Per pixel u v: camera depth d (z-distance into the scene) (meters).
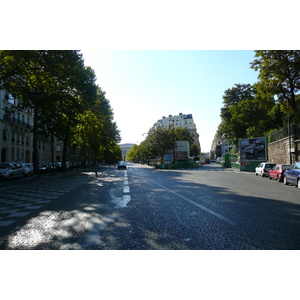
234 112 50.38
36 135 26.11
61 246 4.96
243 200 10.59
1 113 35.62
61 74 15.41
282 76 22.77
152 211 8.27
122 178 24.34
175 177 25.44
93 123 35.34
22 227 6.46
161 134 55.91
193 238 5.37
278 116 42.84
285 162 30.33
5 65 14.51
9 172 21.56
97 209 8.70
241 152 40.12
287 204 9.63
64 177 26.77
